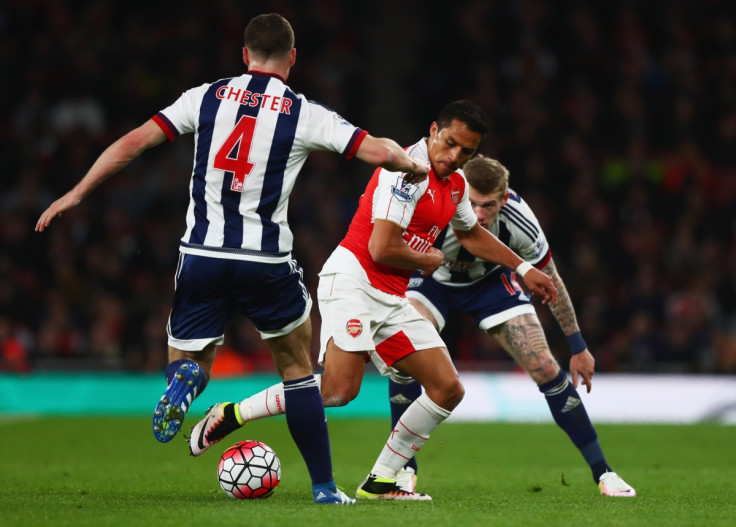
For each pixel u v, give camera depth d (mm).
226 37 59875
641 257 50594
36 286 48406
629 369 42719
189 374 14945
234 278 15438
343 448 29438
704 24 62375
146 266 48875
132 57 58906
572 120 57625
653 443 31094
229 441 30719
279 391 16984
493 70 60094
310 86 58625
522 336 19688
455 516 14219
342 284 17000
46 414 39844
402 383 19516
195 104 15523
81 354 44219
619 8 62875
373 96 63344
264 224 15453
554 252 51062
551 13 62312
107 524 12914
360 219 17328
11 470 22547
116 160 15164
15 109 57594
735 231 51688
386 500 16828
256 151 15336
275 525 12984
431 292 20797
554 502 16828
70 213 51500
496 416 39406
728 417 39312
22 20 60094
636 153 55156
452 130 16391
